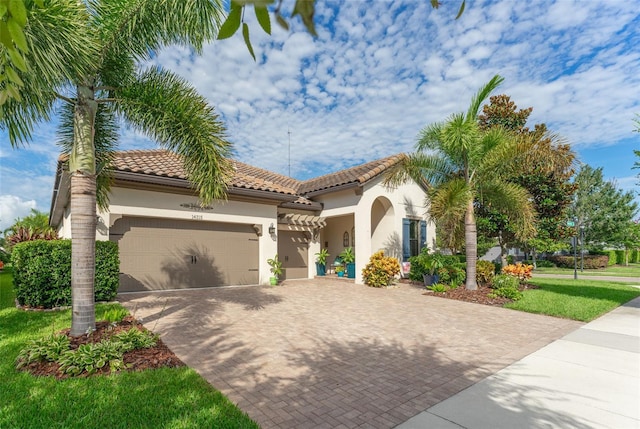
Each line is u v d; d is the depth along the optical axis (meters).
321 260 19.75
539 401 4.81
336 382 5.38
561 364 6.27
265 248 16.19
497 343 7.52
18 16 1.54
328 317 9.78
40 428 3.80
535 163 13.70
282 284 16.59
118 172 11.40
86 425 3.88
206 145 7.68
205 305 10.83
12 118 5.09
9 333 7.28
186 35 7.06
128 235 12.79
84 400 4.43
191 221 14.25
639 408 4.62
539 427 4.14
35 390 4.67
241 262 15.60
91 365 5.34
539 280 19.19
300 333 8.09
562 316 10.07
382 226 19.70
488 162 13.55
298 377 5.55
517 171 13.98
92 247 6.70
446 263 16.30
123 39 6.88
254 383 5.28
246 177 16.72
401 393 5.03
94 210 6.78
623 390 5.17
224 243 15.14
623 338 7.94
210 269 14.67
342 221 22.03
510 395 4.99
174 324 8.49
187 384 5.01
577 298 12.48
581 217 33.84
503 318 9.88
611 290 14.66
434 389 5.18
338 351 6.87
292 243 19.00
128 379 5.09
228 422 4.00
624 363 6.31
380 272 16.03
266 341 7.41
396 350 6.99
